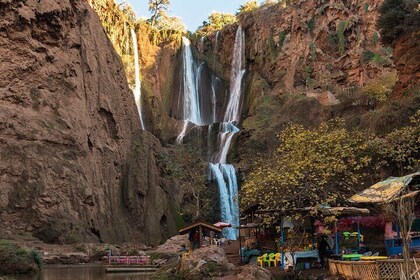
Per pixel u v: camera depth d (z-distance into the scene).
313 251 20.48
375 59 59.12
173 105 71.00
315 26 67.69
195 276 19.31
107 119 49.38
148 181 48.72
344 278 15.80
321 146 24.44
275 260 21.81
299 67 66.25
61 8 45.91
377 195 16.12
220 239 39.22
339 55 63.97
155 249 38.56
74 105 44.47
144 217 46.69
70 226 38.12
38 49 43.66
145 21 79.38
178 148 57.31
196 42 80.75
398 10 41.59
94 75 48.94
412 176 16.39
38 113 41.53
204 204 52.03
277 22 72.06
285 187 22.05
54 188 38.75
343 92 58.59
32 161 38.44
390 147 27.69
